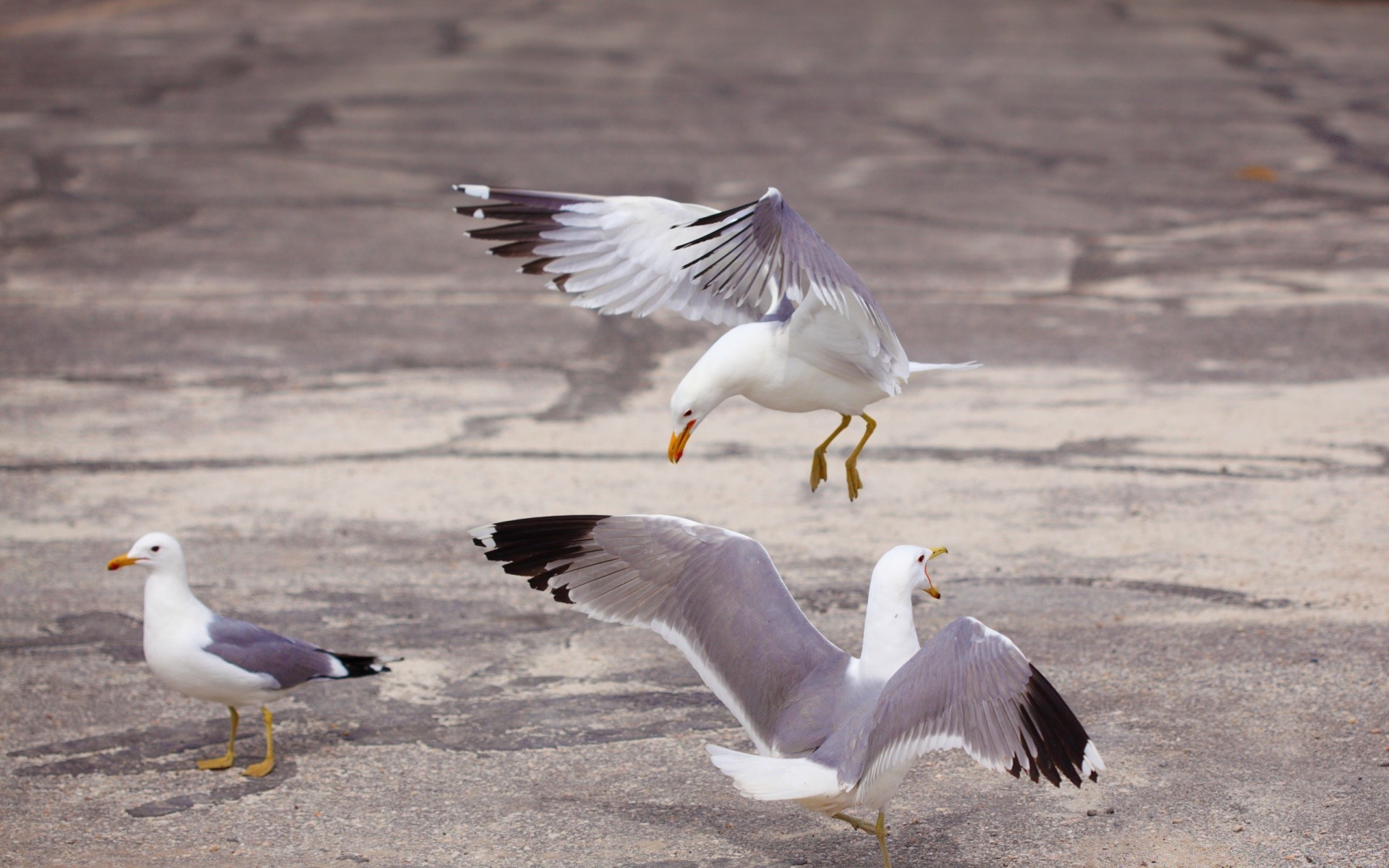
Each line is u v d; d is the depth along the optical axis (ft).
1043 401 51.75
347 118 105.09
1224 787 27.32
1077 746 19.06
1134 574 37.09
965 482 44.11
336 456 46.93
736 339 25.99
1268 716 29.89
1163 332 59.77
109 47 137.08
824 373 26.03
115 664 33.45
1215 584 36.32
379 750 29.76
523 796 27.84
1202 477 43.91
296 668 28.96
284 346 59.16
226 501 43.11
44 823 26.86
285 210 81.41
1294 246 73.05
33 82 118.11
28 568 38.37
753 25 154.71
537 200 27.04
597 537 23.54
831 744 21.27
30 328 61.00
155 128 101.35
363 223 79.00
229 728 30.81
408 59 131.03
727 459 46.78
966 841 25.84
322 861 25.52
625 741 29.96
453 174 89.10
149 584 28.43
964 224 78.07
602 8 167.53
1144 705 30.50
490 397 53.21
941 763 28.84
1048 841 25.75
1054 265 70.59
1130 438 47.67
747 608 23.06
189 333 60.64
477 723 30.76
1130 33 148.36
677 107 110.01
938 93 116.26
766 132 101.35
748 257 22.54
